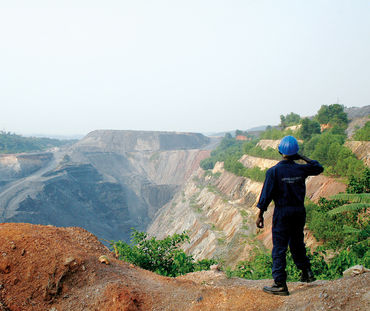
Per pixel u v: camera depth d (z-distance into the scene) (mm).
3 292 4625
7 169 156500
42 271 4984
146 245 9125
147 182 199375
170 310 4484
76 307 4547
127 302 4449
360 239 14852
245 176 84625
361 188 16375
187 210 94500
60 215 128750
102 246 6977
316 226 29391
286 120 148750
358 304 3322
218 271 6410
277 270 4402
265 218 53875
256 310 4078
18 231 5754
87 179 175125
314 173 4301
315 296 3906
